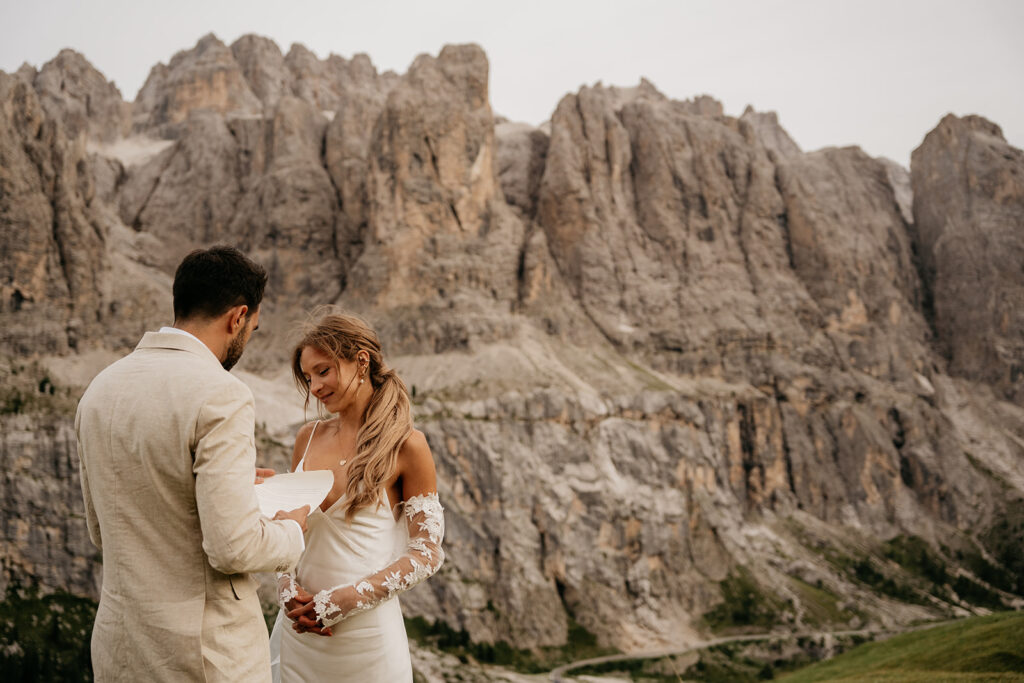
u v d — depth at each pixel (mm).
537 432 165625
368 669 6871
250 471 5805
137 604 5688
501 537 150875
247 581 6164
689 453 177750
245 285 6262
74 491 133000
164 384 5758
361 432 6867
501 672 126312
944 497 195500
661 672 132000
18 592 120562
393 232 195000
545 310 197625
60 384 151000
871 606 156375
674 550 163250
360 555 6840
